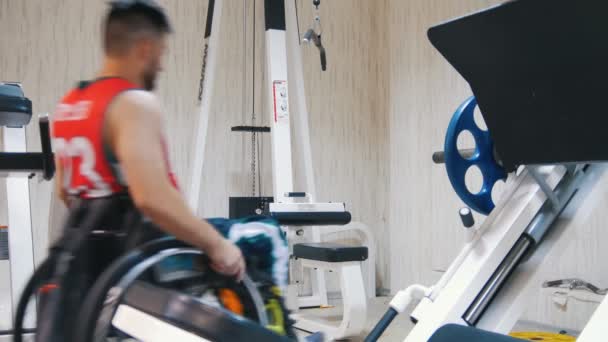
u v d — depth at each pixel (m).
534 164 1.79
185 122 5.04
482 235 2.12
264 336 1.23
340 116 5.67
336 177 5.64
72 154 1.49
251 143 5.29
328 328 3.86
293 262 5.21
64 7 4.68
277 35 4.51
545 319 4.12
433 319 1.99
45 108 4.60
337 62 5.67
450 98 4.92
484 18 1.61
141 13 1.53
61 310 1.38
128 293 1.32
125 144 1.37
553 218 2.13
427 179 5.17
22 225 3.38
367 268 5.34
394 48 5.59
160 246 1.39
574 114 1.59
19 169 2.49
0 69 4.50
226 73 5.21
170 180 1.47
